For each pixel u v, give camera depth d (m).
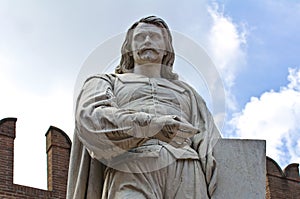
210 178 6.09
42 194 14.24
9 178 14.18
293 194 15.09
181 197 5.85
